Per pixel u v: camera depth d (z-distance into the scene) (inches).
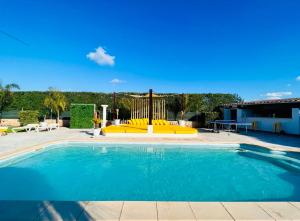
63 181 289.9
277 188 270.5
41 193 250.2
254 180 299.4
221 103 971.9
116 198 238.4
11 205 161.6
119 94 951.6
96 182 288.0
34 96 945.5
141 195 246.5
